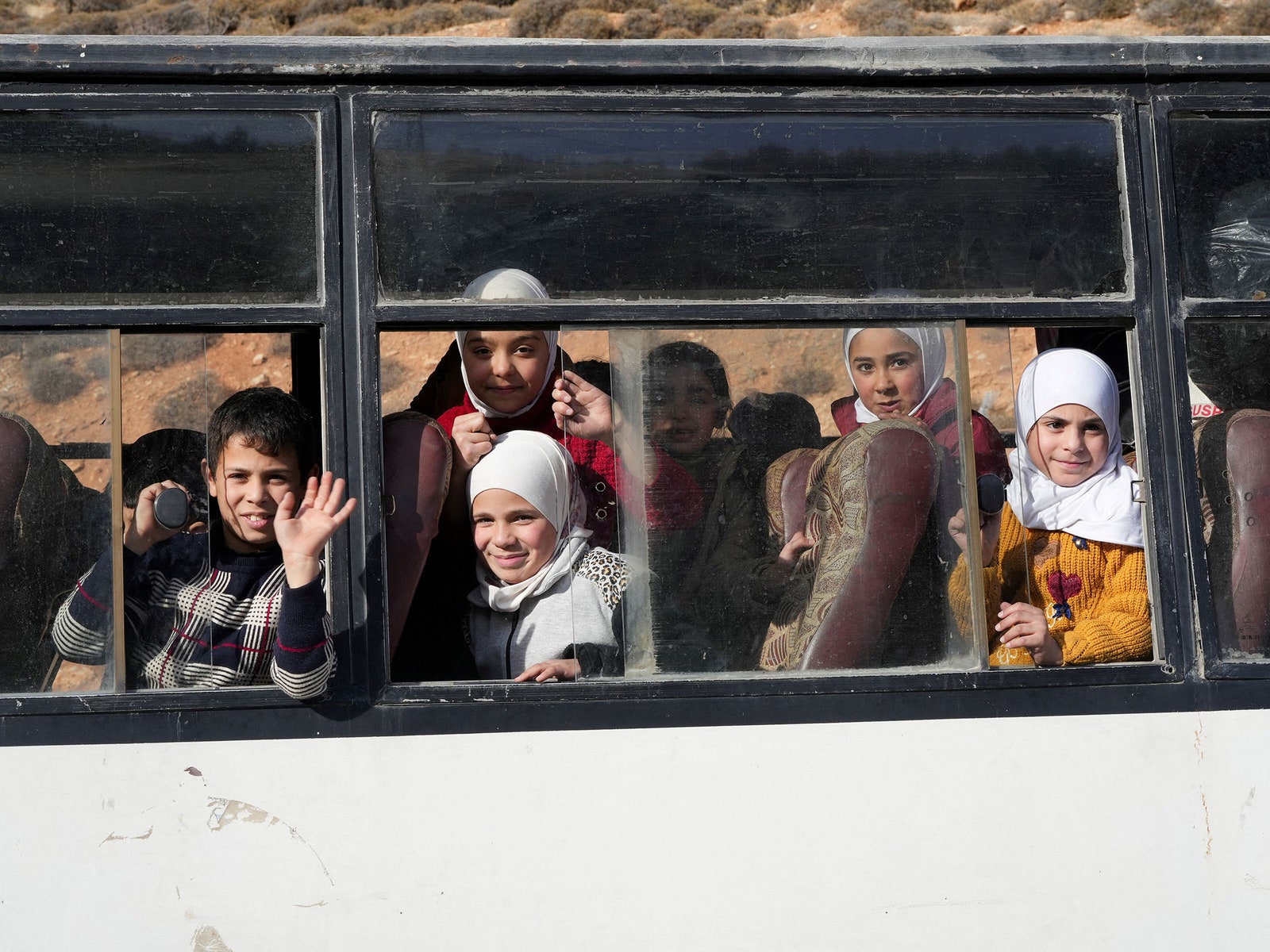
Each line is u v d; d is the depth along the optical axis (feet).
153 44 36.86
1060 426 40.16
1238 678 38.45
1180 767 37.93
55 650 35.60
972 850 37.04
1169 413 39.11
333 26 286.46
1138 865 37.45
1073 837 37.37
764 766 36.73
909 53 39.11
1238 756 38.14
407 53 37.42
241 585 36.65
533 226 37.73
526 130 37.93
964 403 38.75
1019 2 290.35
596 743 36.32
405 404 41.32
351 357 36.58
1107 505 40.01
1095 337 43.98
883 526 38.52
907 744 37.24
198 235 36.63
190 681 36.06
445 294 37.17
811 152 38.81
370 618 36.06
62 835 34.65
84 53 36.50
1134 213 39.55
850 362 38.60
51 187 36.42
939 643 38.27
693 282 38.06
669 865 36.06
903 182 39.01
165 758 35.12
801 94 38.86
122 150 36.68
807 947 36.29
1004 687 37.78
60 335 36.17
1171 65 39.83
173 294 36.42
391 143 37.47
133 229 36.50
